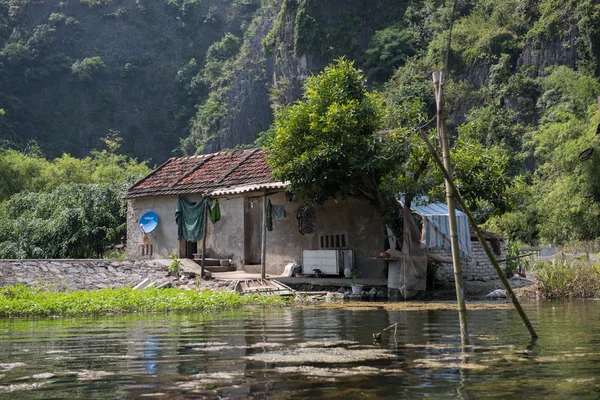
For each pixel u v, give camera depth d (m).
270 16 97.94
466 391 3.57
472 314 9.39
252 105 92.38
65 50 104.62
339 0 78.44
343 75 14.81
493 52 61.56
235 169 19.02
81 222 24.19
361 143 13.90
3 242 24.91
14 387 3.88
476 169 14.20
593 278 13.63
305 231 16.92
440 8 72.75
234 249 18.19
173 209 19.61
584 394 3.49
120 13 107.75
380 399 3.39
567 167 31.45
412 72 65.62
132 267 16.30
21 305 10.75
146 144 101.75
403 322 8.09
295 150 14.75
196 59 108.31
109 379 4.11
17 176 42.06
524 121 54.44
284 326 7.69
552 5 58.97
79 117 100.25
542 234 32.72
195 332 7.11
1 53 100.62
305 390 3.63
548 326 7.39
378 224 15.58
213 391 3.65
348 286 15.25
